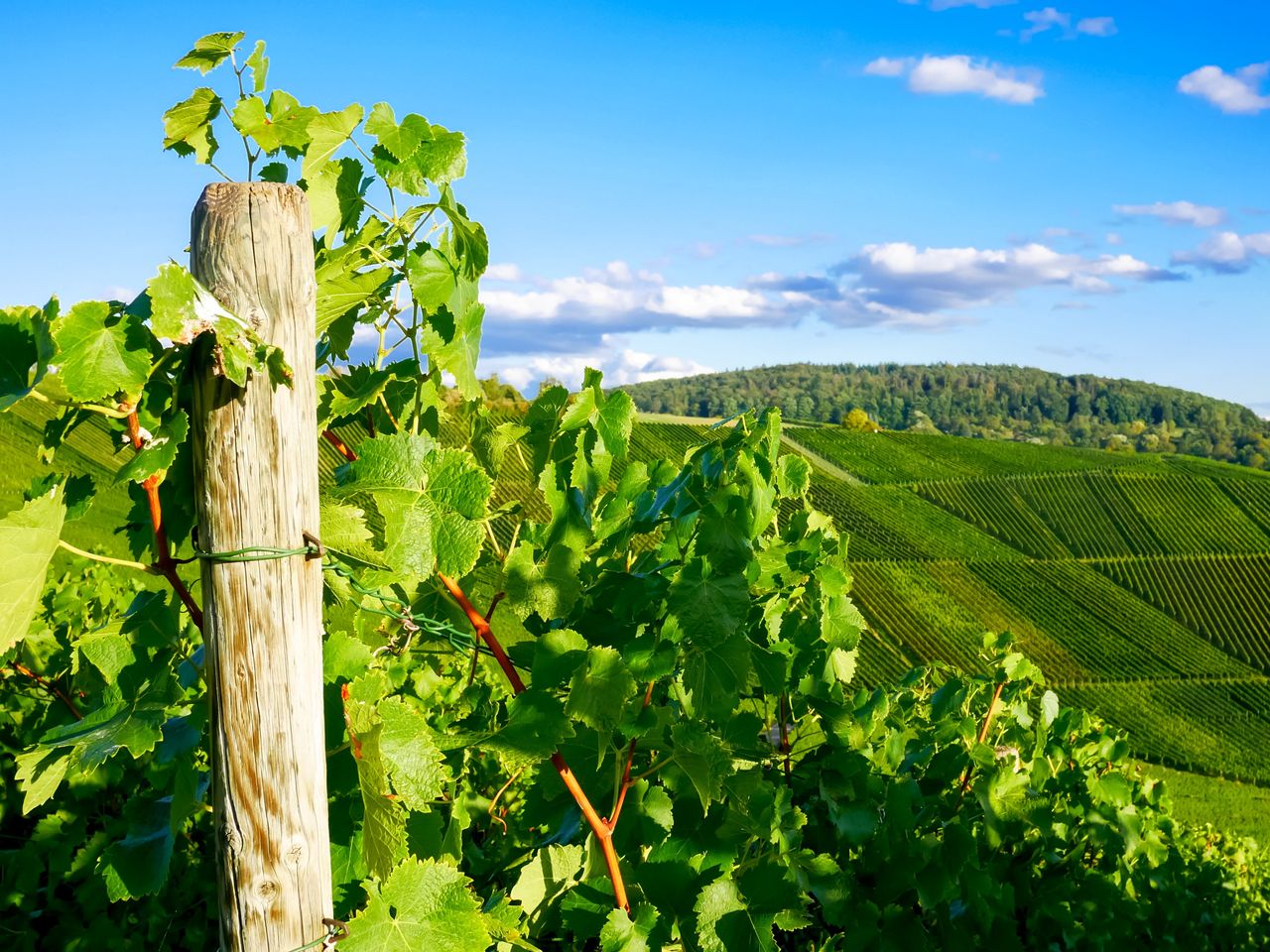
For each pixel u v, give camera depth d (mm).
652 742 2166
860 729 2994
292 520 1459
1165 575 59812
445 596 2176
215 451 1422
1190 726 44375
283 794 1454
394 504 1622
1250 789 37531
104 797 3105
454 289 1878
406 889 1527
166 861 1715
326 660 1748
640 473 2668
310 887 1479
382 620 2215
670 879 2164
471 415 2121
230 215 1419
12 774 3088
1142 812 4375
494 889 2383
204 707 1595
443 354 1872
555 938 2557
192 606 1533
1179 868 4340
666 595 2205
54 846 2893
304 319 1477
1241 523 65750
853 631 2848
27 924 2854
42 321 1342
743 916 2158
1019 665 3818
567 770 2029
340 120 1734
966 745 3625
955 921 3070
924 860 2867
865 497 68375
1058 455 77188
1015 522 66062
